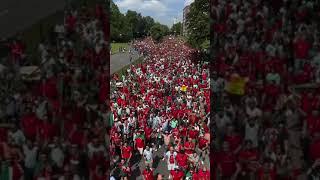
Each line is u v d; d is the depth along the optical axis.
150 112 25.09
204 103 26.97
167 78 44.25
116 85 36.69
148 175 16.03
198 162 16.83
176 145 18.50
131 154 18.59
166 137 20.64
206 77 39.50
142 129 21.16
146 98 31.19
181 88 36.38
